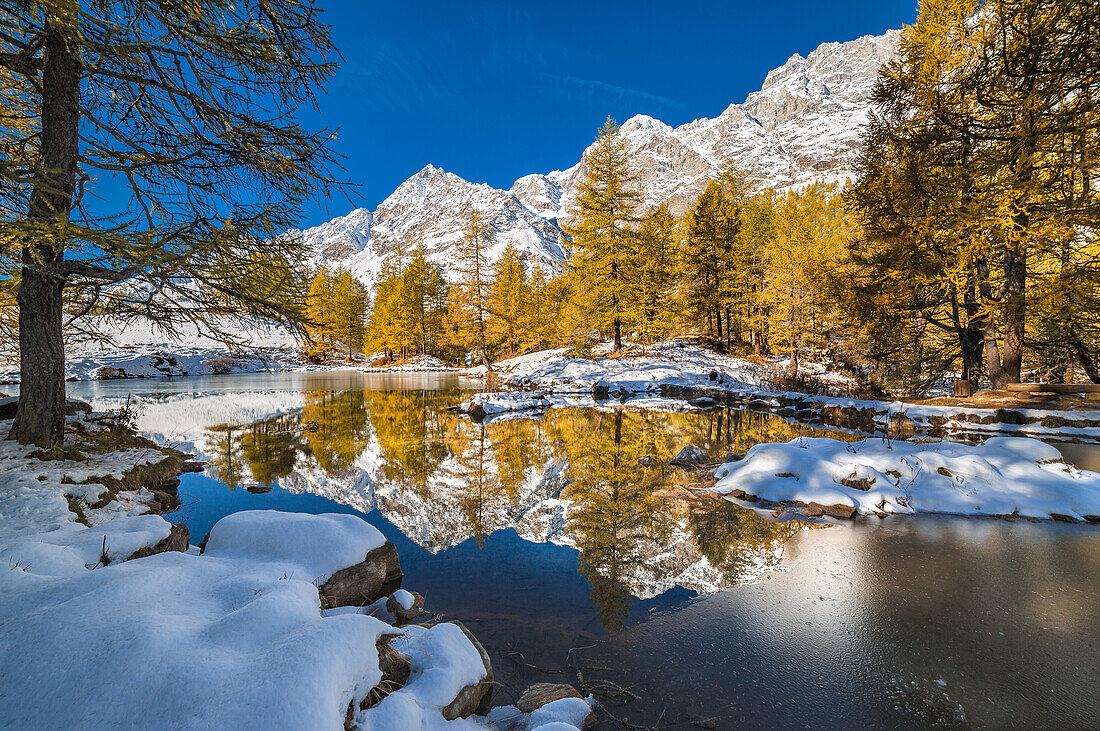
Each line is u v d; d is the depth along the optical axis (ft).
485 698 9.16
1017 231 36.55
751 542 17.66
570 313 100.73
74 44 17.35
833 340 76.43
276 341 186.19
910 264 42.19
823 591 13.70
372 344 184.03
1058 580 14.05
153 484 22.62
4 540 12.25
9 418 30.32
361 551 13.48
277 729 5.44
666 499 23.49
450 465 30.83
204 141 19.17
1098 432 33.45
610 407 63.26
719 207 106.11
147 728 5.39
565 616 12.52
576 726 8.13
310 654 6.51
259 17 19.34
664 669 10.12
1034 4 34.88
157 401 66.80
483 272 141.69
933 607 12.62
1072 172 36.35
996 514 19.94
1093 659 10.18
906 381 54.34
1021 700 8.91
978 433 36.73
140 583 8.59
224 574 10.26
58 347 23.11
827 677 9.75
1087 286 35.32
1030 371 67.26
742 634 11.52
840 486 22.50
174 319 21.22
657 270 102.37
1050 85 35.27
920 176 40.01
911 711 8.70
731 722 8.45
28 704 5.74
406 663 8.38
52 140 20.25
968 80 39.40
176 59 18.51
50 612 7.31
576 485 26.09
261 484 25.79
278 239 18.52
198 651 6.66
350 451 35.06
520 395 66.85
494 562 16.21
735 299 103.30
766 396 62.13
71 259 19.77
